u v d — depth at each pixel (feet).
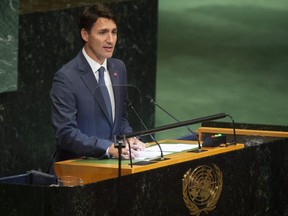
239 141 43.16
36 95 60.70
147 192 33.24
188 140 43.01
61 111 37.50
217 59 97.14
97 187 31.14
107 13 38.27
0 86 56.85
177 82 90.84
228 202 37.86
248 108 85.20
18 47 59.21
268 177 40.98
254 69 95.20
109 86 38.78
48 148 61.46
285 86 91.15
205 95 87.81
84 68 38.42
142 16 67.97
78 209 30.55
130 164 32.99
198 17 107.34
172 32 103.19
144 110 68.13
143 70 68.44
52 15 60.90
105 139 38.17
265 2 111.75
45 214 30.35
